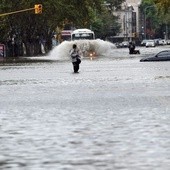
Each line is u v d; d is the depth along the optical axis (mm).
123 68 121875
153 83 79562
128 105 52219
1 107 52375
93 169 26047
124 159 27969
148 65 131750
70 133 35875
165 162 27141
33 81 88312
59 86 77438
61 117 44062
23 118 43938
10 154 29891
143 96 60938
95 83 81688
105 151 29984
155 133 35219
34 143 32719
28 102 56688
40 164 27453
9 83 85062
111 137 34094
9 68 130125
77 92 67562
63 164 27281
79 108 50375
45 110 49250
